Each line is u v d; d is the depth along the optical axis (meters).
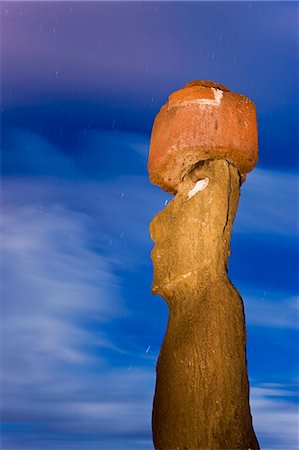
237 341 7.48
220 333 7.43
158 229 8.41
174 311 8.00
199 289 7.77
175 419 7.45
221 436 7.16
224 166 8.08
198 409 7.28
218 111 8.20
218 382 7.29
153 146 8.63
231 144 8.13
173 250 8.09
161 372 7.80
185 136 8.13
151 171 8.65
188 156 8.20
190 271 7.82
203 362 7.38
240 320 7.59
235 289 7.75
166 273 8.11
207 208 7.90
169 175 8.50
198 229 7.89
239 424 7.24
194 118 8.17
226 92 8.36
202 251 7.81
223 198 7.92
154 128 8.74
